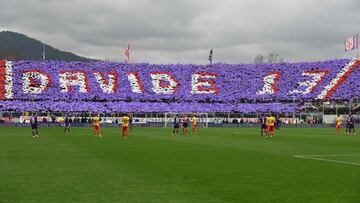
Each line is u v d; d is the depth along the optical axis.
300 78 116.00
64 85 108.56
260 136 55.88
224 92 113.62
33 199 15.03
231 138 50.81
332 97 107.12
